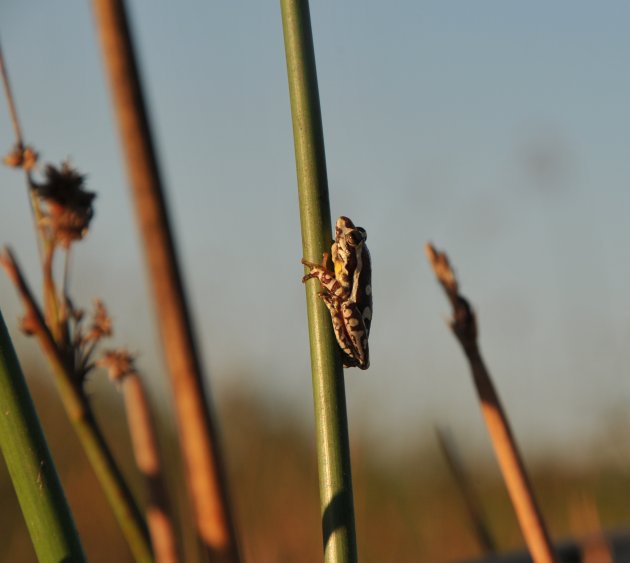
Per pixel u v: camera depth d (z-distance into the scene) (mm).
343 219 475
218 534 397
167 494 468
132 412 476
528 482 436
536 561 433
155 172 401
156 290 399
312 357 394
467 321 436
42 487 380
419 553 871
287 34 399
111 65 402
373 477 933
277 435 960
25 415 382
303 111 399
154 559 435
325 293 410
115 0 403
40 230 431
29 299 427
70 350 432
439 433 559
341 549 385
